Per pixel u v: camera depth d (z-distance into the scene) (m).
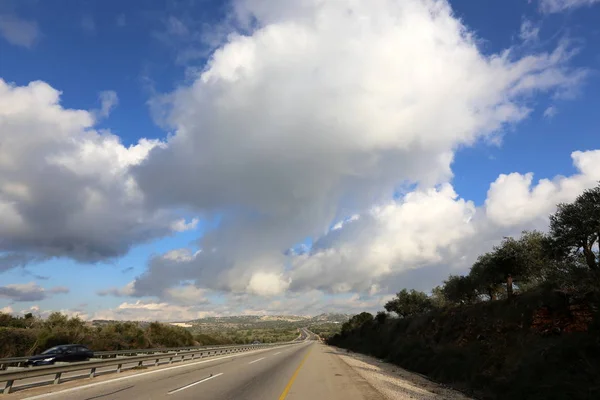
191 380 15.95
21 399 10.55
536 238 29.91
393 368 31.19
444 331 34.12
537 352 15.71
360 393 14.19
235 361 28.84
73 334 33.56
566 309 19.56
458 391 18.23
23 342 28.14
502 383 15.67
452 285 43.00
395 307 72.38
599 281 18.69
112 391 12.40
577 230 21.34
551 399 12.11
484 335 25.67
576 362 13.57
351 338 79.75
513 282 33.31
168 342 49.09
